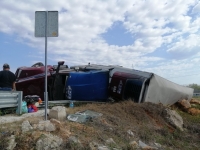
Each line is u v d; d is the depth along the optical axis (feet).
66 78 32.96
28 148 12.96
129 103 28.35
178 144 21.62
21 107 21.67
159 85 32.53
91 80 31.81
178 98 39.29
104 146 14.79
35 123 16.07
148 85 30.60
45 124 15.20
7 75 24.23
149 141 19.85
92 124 18.81
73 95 31.60
